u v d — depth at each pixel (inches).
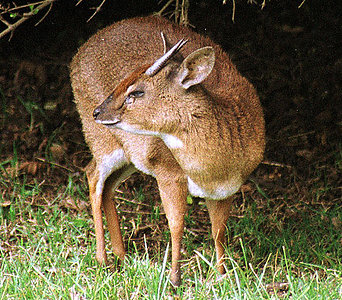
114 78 380.2
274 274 351.6
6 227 424.2
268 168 490.9
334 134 511.8
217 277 350.6
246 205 460.1
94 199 393.1
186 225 436.5
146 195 468.1
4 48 565.6
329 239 410.9
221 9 575.2
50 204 452.8
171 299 338.3
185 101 322.3
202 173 335.3
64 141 509.0
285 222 444.1
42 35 572.4
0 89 539.5
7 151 503.2
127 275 352.2
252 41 562.6
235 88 350.6
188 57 312.8
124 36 388.5
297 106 528.7
